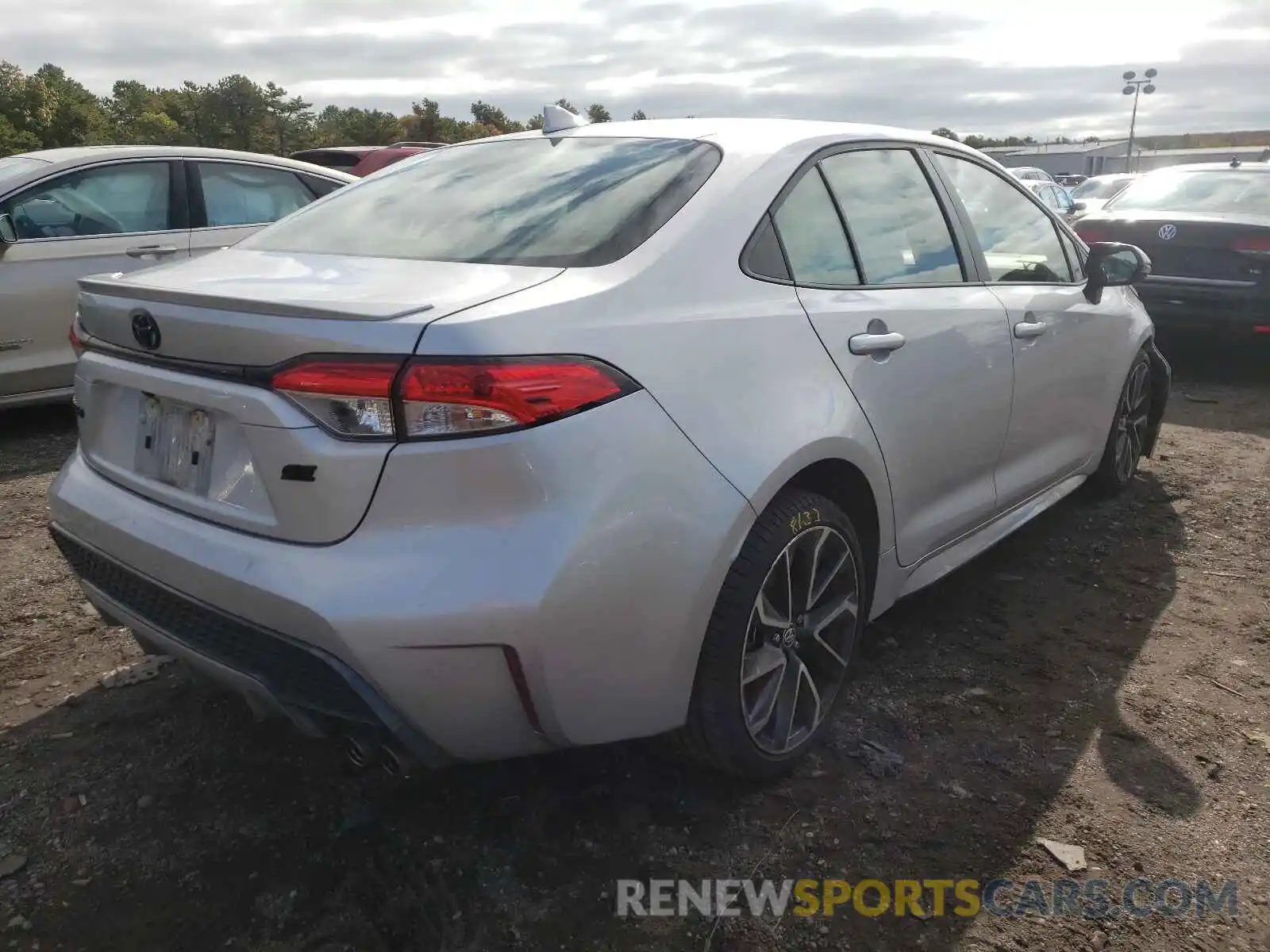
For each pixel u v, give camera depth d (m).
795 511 2.29
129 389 2.24
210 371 1.98
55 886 2.11
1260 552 3.94
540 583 1.80
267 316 1.87
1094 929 2.02
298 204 6.47
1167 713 2.79
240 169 6.21
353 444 1.80
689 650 2.09
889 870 2.19
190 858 2.20
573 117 2.99
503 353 1.80
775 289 2.39
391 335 1.77
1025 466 3.53
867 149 2.91
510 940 1.98
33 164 5.39
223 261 2.43
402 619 1.78
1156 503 4.50
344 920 2.03
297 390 1.82
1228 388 6.82
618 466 1.91
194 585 2.00
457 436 1.78
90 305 2.27
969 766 2.55
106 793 2.41
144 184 5.74
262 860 2.19
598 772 2.50
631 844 2.26
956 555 3.18
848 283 2.64
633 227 2.24
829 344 2.44
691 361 2.09
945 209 3.16
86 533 2.29
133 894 2.09
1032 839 2.28
